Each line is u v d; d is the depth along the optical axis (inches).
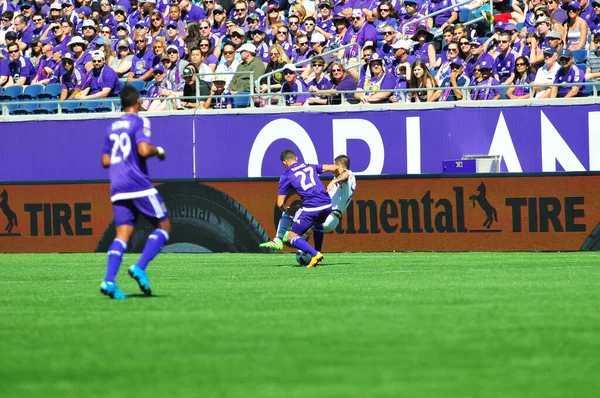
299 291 1509.6
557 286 1529.3
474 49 2805.1
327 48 3129.9
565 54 2655.0
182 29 3339.1
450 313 1210.6
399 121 2637.8
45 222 2662.4
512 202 2406.5
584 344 979.9
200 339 1039.6
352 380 830.5
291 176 2012.8
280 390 796.0
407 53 2886.3
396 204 2469.2
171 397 778.8
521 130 2583.7
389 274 1815.9
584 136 2561.5
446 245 2444.6
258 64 2984.7
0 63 3457.2
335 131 2667.3
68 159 2856.8
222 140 2731.3
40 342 1041.5
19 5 4101.9
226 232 2549.2
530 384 807.1
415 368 875.4
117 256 1387.8
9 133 2896.2
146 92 3149.6
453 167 2573.8
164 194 2591.0
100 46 3277.6
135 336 1066.7
